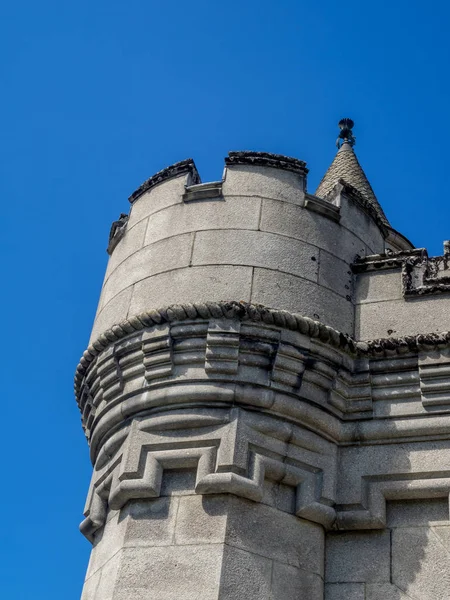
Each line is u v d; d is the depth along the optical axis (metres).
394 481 13.79
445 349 14.34
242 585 12.53
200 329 14.25
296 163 16.48
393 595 13.04
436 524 13.41
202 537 12.86
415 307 15.19
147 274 15.65
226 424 13.62
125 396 14.56
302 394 14.08
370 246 16.81
